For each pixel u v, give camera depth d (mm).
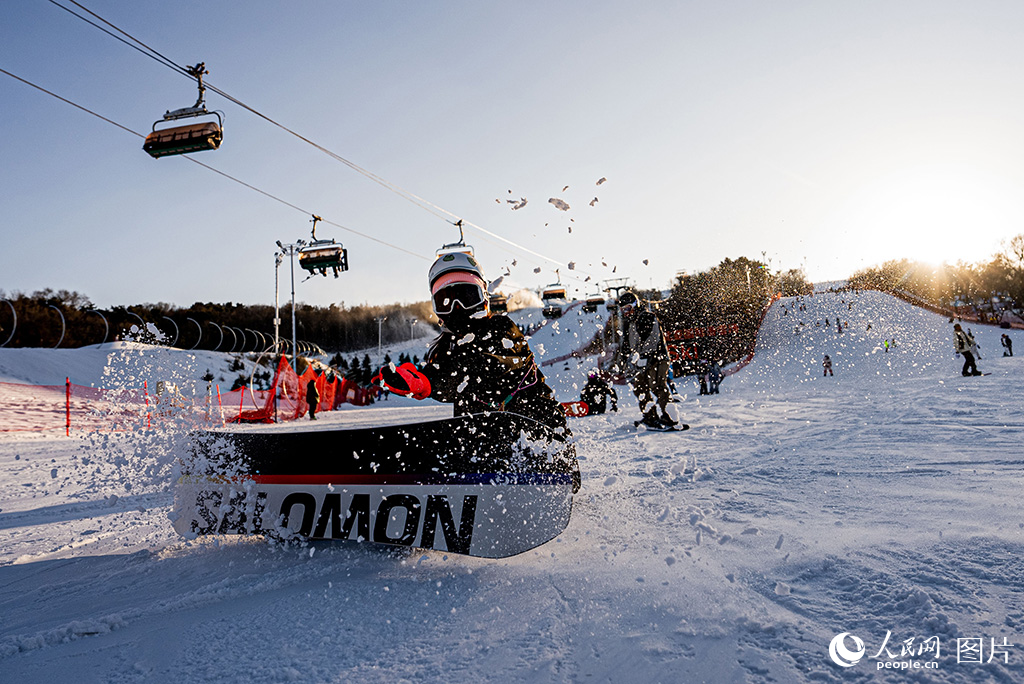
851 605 1609
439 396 2637
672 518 2719
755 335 31766
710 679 1278
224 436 2654
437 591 1982
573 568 2098
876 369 22172
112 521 3844
